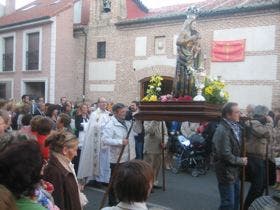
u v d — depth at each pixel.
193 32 6.31
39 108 10.66
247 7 13.34
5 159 2.06
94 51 18.28
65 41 18.78
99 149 8.02
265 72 13.19
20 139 2.47
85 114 8.75
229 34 13.92
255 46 13.40
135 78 16.69
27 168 2.07
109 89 17.66
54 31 18.44
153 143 7.98
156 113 5.09
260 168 5.75
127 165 2.25
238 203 5.61
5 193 1.68
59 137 3.50
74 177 3.50
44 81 18.86
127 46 17.03
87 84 18.52
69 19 18.95
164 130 7.94
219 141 5.09
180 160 10.16
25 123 5.75
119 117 6.55
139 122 6.70
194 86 5.68
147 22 16.16
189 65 5.99
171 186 8.48
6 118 4.38
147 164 2.27
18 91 20.34
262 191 5.80
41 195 2.63
